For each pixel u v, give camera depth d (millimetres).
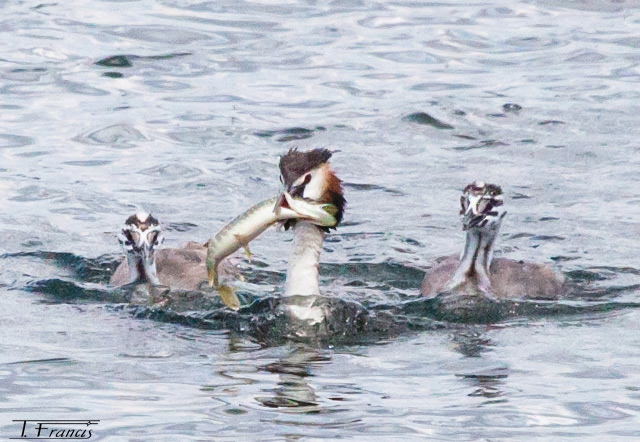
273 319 13617
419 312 14352
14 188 18422
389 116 21297
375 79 22828
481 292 14766
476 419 10828
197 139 20344
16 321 13828
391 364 12406
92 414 10898
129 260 15320
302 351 12867
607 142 20344
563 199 18266
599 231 17156
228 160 19594
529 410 11047
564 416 10922
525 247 16719
